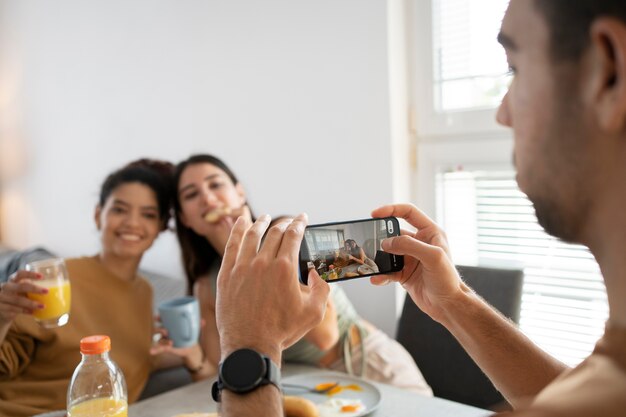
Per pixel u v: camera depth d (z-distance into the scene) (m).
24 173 3.66
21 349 1.40
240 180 2.48
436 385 1.61
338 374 1.24
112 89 3.01
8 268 2.84
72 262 1.53
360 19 1.98
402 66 1.99
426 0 1.94
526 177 0.42
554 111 0.38
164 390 1.60
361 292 2.12
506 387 0.70
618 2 0.33
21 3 3.47
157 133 2.82
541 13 0.39
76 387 0.90
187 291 1.82
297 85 2.20
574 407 0.33
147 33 2.77
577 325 1.74
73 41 3.18
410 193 2.06
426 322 1.66
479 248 1.92
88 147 3.20
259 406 0.53
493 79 1.84
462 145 1.92
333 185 2.13
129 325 1.52
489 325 0.74
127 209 1.53
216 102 2.52
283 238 0.61
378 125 1.97
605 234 0.38
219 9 2.44
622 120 0.34
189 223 1.70
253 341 0.56
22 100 3.59
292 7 2.18
